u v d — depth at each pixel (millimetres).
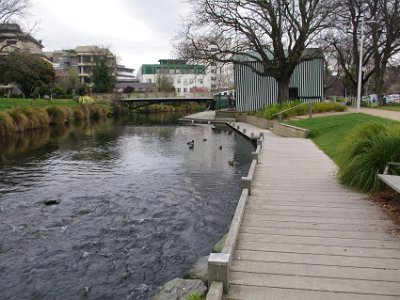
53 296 5293
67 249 6758
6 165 14625
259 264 4469
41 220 8250
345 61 39219
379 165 7340
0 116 24438
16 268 6062
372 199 6918
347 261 4508
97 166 14445
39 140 22875
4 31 37594
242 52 31359
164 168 13922
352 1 30500
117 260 6316
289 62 28172
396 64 38000
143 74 106062
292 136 18844
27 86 46188
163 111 73562
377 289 3879
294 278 4133
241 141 22062
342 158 8453
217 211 8758
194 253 6555
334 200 6953
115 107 58344
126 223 8039
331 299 3713
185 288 4738
